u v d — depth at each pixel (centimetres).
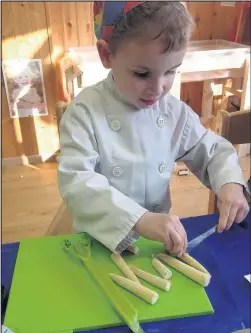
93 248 61
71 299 52
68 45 216
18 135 227
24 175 220
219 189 70
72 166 65
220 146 78
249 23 234
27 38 205
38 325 48
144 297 51
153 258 59
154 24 53
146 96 60
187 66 196
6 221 177
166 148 76
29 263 58
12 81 213
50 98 223
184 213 180
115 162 71
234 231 69
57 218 96
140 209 59
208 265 61
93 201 61
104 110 71
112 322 48
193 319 50
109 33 59
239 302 54
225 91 240
